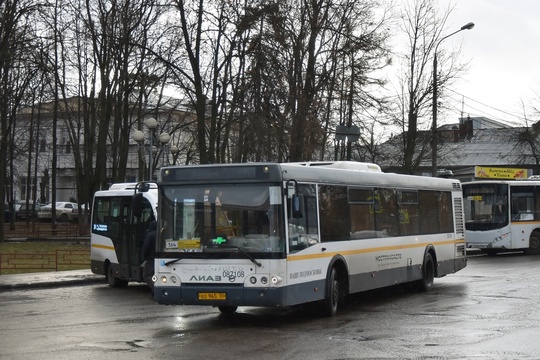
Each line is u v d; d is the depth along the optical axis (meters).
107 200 22.59
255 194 13.37
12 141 51.38
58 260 30.92
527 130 56.44
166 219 13.74
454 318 14.27
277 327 13.43
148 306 17.08
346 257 15.63
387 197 17.94
